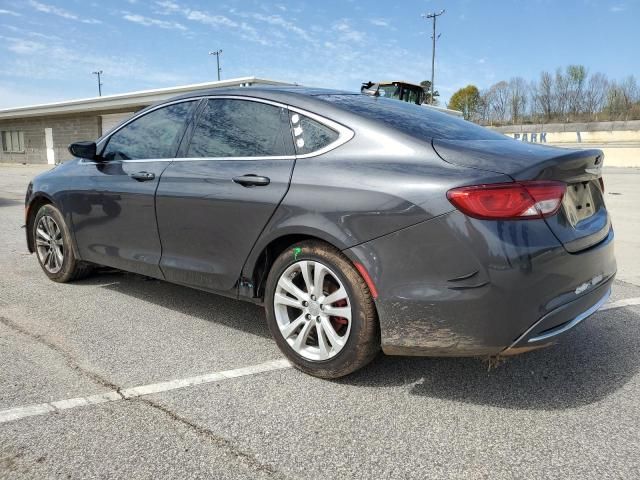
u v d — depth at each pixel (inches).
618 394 108.3
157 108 151.0
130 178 147.2
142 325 143.7
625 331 143.1
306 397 105.5
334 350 108.5
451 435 93.0
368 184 101.1
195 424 95.0
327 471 82.7
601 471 83.5
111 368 117.0
